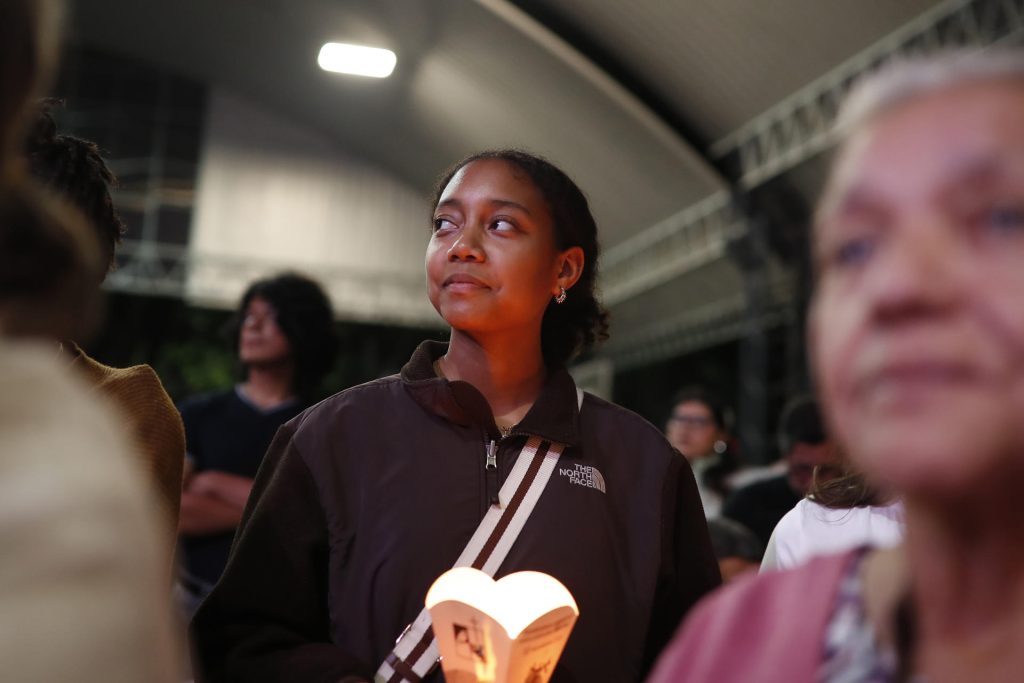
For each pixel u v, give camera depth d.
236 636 1.58
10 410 0.51
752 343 10.11
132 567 0.49
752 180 9.62
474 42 10.95
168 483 1.49
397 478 1.60
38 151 1.44
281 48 13.23
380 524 1.57
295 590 1.60
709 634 0.72
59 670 0.46
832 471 1.82
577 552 1.58
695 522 1.74
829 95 8.48
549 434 1.64
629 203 11.71
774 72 8.80
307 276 3.26
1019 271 0.50
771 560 1.87
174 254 14.21
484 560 1.55
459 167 1.84
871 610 0.64
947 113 0.55
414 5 10.91
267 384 3.13
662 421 13.98
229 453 2.99
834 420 0.56
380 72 11.63
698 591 1.70
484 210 1.72
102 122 14.30
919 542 0.58
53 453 0.50
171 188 14.38
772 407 10.51
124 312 14.07
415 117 13.27
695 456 4.92
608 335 1.93
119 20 13.70
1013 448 0.49
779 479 3.40
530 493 1.61
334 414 1.67
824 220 0.59
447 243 1.72
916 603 0.60
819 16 7.89
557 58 10.16
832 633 0.65
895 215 0.54
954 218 0.53
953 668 0.58
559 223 1.77
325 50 11.43
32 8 0.61
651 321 12.91
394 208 14.98
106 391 1.45
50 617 0.46
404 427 1.65
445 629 1.35
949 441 0.49
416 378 1.69
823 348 0.57
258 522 1.61
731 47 8.90
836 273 0.57
